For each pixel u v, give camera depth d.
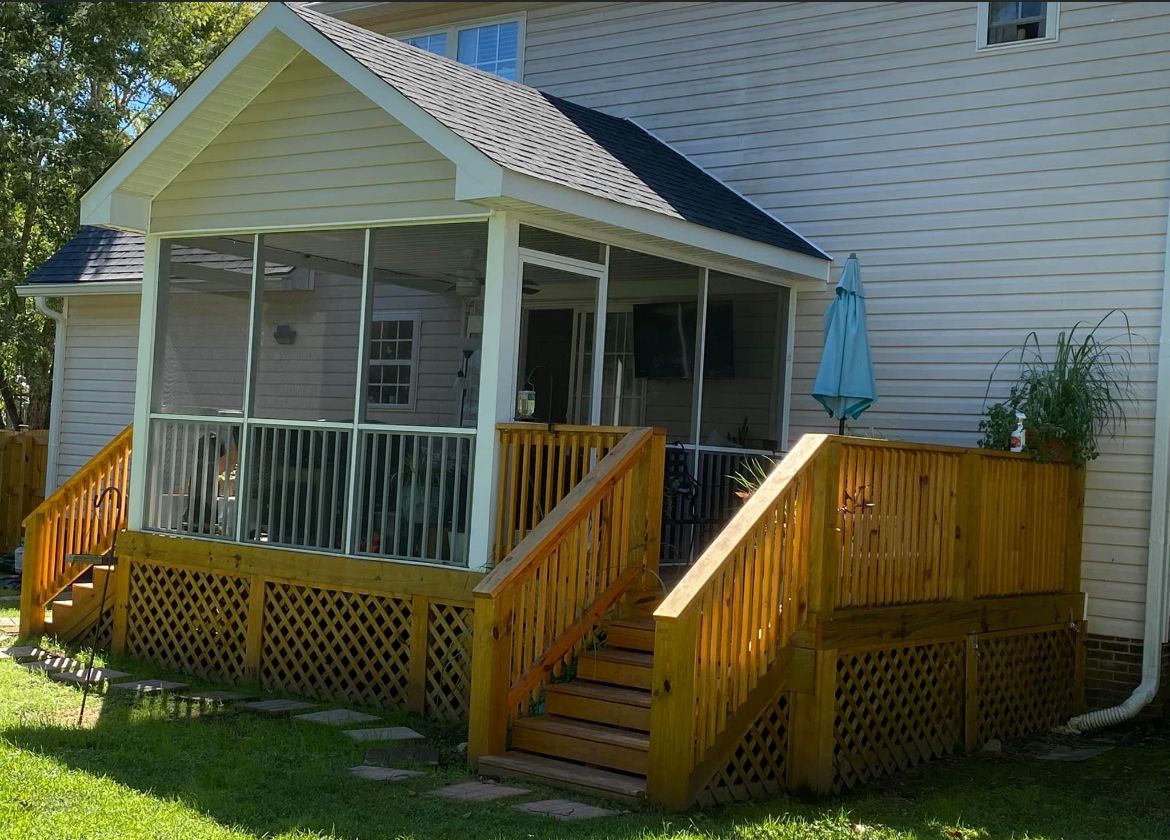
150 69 24.55
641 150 11.59
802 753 7.33
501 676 7.42
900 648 8.15
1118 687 10.00
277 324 11.23
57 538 11.52
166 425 10.83
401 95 8.65
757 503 7.19
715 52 12.78
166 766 7.17
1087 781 8.00
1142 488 9.97
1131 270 10.13
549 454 8.59
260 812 6.29
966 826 6.71
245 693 9.62
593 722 7.62
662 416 10.33
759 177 12.30
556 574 7.84
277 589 9.98
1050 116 10.62
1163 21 10.11
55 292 15.53
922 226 11.25
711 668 6.87
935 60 11.30
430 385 9.80
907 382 11.23
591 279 9.59
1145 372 10.01
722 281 11.02
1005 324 10.75
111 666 10.48
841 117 11.84
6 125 22.23
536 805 6.59
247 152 10.23
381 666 9.58
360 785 6.89
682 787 6.59
